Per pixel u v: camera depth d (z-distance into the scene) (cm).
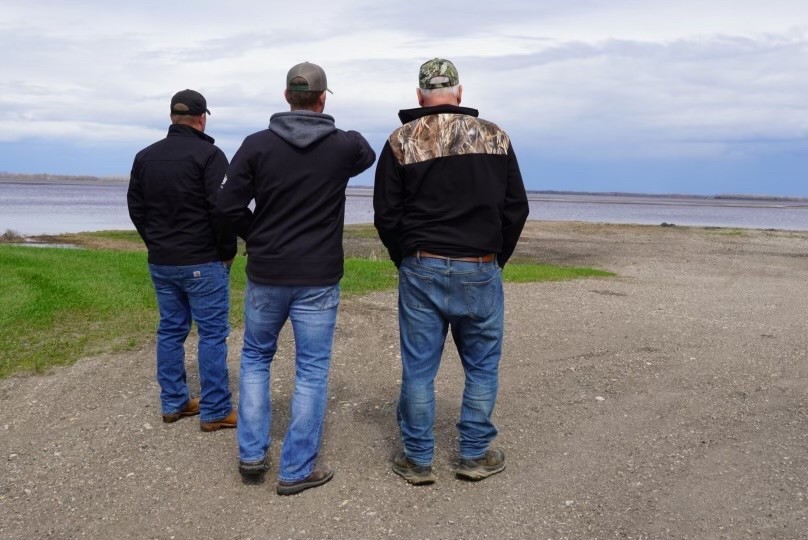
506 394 540
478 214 362
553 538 334
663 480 394
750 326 838
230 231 381
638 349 688
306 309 371
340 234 381
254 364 387
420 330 375
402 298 382
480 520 351
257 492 380
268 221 368
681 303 1042
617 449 438
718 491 380
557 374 593
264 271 368
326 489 383
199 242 434
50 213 6266
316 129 364
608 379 582
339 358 640
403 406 391
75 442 447
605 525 346
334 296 379
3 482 395
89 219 5238
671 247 3044
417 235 366
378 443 445
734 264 2192
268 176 363
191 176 423
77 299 837
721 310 978
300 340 376
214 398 455
